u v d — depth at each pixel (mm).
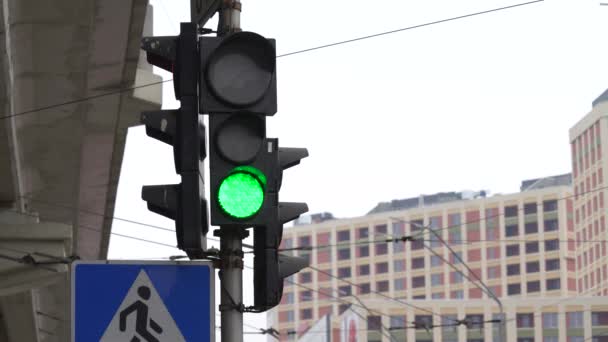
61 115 38031
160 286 11242
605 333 197750
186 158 10945
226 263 11219
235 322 11148
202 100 10820
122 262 11258
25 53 33188
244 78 10852
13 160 35781
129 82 36375
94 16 30938
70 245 39281
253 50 10898
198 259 11312
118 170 44719
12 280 38938
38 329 65062
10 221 39062
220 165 10812
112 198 48312
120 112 38281
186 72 11055
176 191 11000
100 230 53656
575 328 199875
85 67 34531
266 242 10945
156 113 11133
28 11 30547
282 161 11250
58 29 31734
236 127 10852
